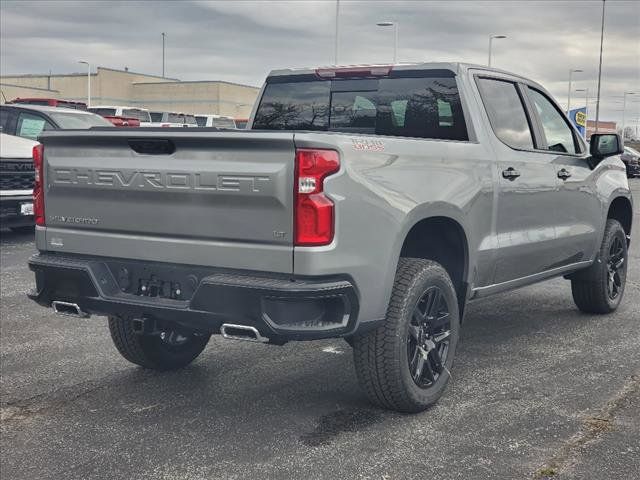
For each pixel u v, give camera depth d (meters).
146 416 4.41
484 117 5.11
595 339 6.09
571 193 5.98
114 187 4.09
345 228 3.72
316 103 5.72
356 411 4.46
